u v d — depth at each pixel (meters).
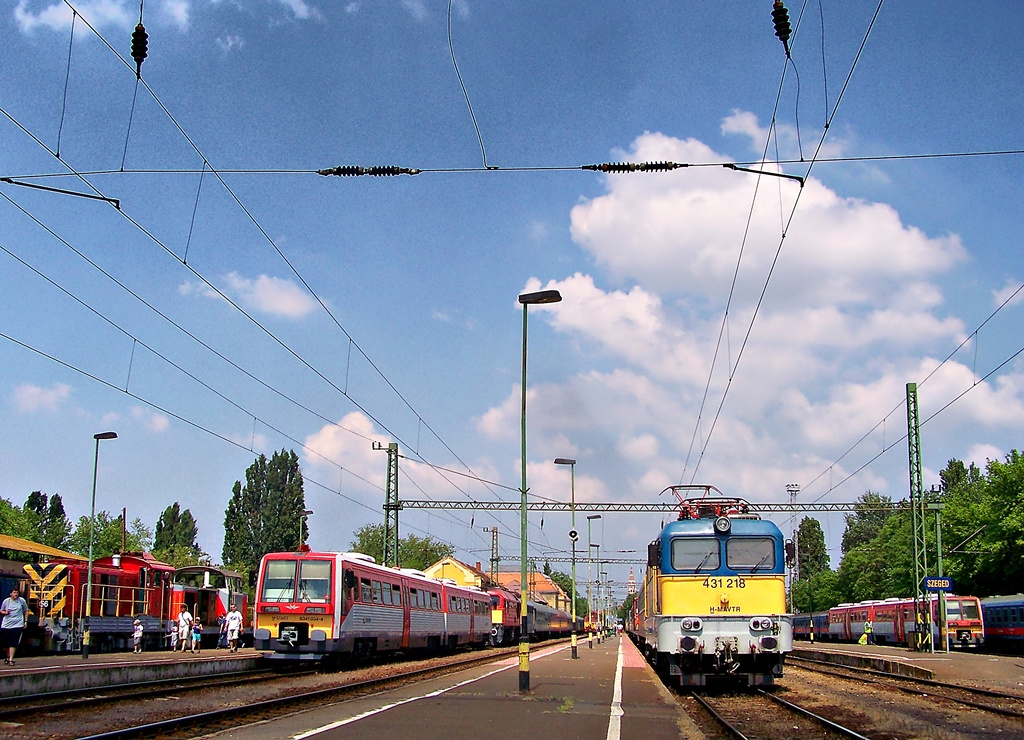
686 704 21.08
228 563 87.62
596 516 66.25
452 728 15.36
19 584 36.72
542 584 140.50
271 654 29.98
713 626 22.67
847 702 21.28
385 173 16.97
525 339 27.11
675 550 23.30
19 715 16.20
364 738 13.99
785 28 13.59
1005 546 61.72
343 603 30.38
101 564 41.16
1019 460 62.44
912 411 50.16
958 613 56.00
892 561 89.25
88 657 32.75
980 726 17.12
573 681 26.64
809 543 144.25
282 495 90.38
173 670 24.94
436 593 43.09
